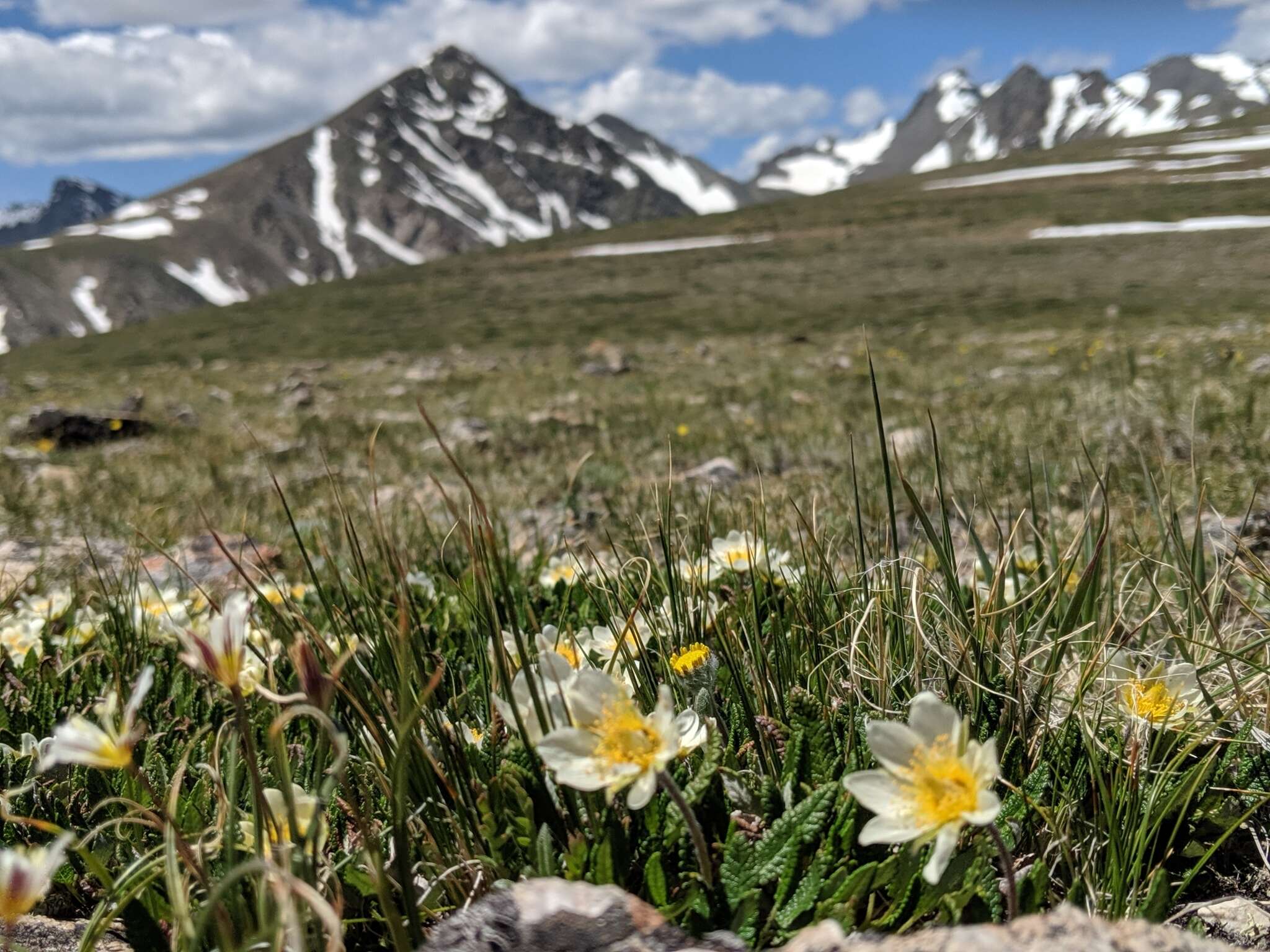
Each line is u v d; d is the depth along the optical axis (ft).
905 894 0.72
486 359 15.42
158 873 0.74
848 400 6.26
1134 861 0.85
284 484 4.29
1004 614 1.15
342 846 0.88
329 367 15.55
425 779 0.84
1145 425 3.27
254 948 0.66
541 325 25.99
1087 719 0.95
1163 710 0.94
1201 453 2.85
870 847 0.77
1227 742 0.94
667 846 0.78
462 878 0.80
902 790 0.66
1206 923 0.83
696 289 32.35
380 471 4.47
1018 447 3.19
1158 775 0.90
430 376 12.18
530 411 7.07
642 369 11.27
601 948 0.64
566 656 1.02
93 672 1.35
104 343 29.96
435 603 1.60
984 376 7.29
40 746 0.98
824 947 0.62
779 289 30.35
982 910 0.71
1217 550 1.49
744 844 0.74
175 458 5.42
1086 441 3.14
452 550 2.22
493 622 0.83
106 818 0.95
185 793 0.96
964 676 0.96
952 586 1.05
